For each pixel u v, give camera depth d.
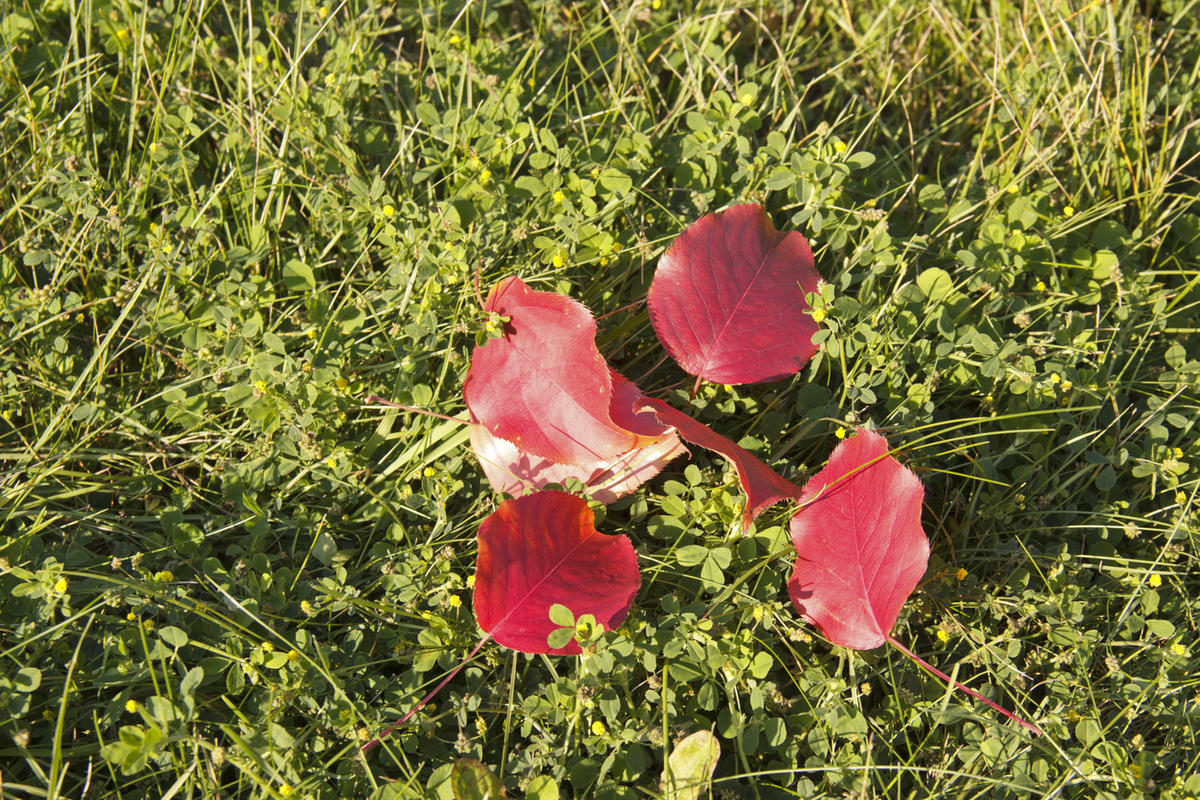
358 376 2.56
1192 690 2.32
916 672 2.33
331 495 2.51
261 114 2.81
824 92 3.45
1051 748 2.15
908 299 2.57
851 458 2.20
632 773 2.11
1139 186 3.08
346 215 2.73
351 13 3.24
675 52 3.30
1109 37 3.16
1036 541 2.54
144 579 2.18
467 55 2.96
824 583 2.19
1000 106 3.27
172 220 2.69
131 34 2.97
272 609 2.27
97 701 2.16
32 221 2.76
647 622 2.27
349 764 2.07
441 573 2.29
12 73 2.86
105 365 2.50
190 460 2.51
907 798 2.21
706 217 2.44
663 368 2.73
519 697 2.19
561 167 2.86
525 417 2.26
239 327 2.55
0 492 2.40
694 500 2.37
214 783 1.93
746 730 2.15
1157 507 2.58
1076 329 2.66
